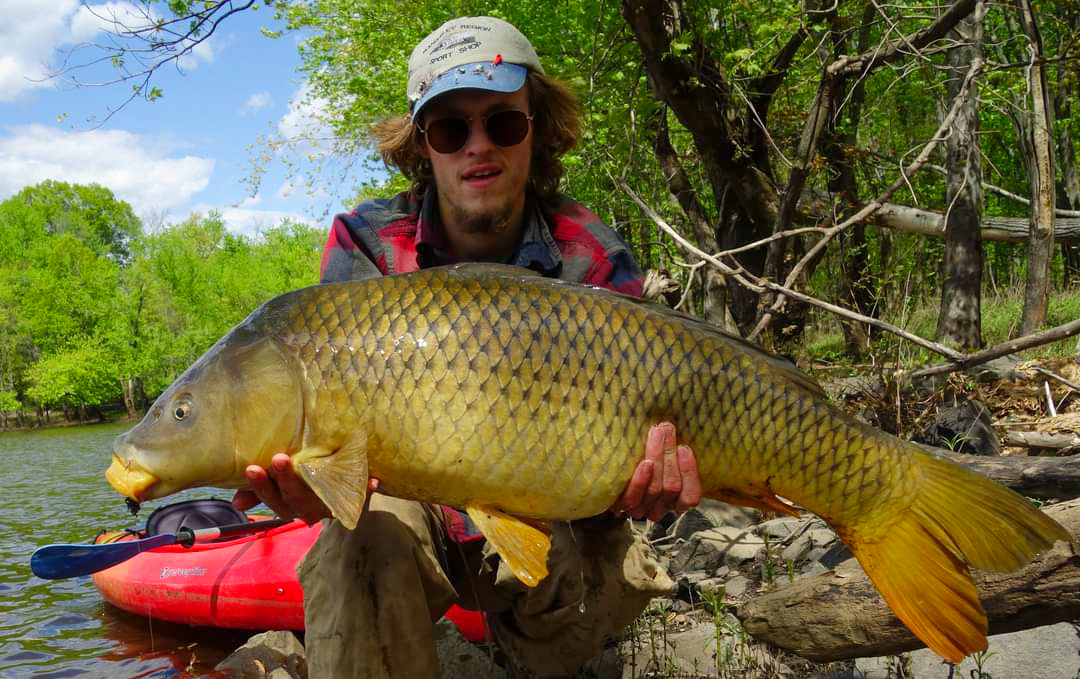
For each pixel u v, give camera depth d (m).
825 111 2.29
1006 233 3.07
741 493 0.83
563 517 0.79
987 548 0.77
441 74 1.00
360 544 0.88
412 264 1.06
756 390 0.79
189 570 1.69
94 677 1.54
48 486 4.53
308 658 0.91
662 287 1.59
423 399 0.74
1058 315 3.51
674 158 3.07
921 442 1.84
